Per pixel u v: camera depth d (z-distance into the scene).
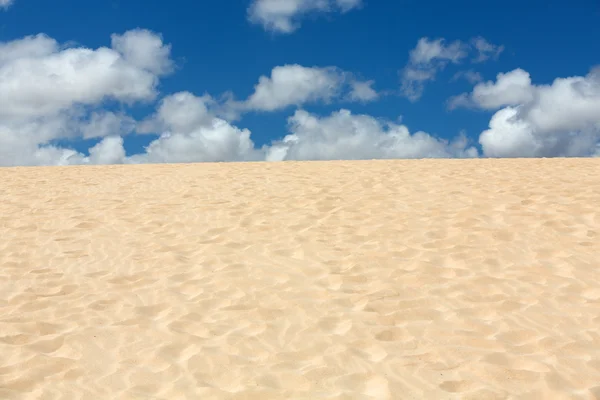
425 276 5.19
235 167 13.01
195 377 3.49
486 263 5.50
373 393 3.26
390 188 9.30
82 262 6.02
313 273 5.42
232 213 7.93
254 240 6.59
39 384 3.44
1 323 4.39
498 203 7.75
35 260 6.12
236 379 3.45
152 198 9.25
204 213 8.02
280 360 3.69
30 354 3.83
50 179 11.61
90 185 10.72
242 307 4.64
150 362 3.72
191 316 4.48
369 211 7.74
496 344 3.85
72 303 4.82
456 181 9.63
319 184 9.96
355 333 4.08
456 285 4.96
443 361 3.63
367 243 6.30
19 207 8.76
